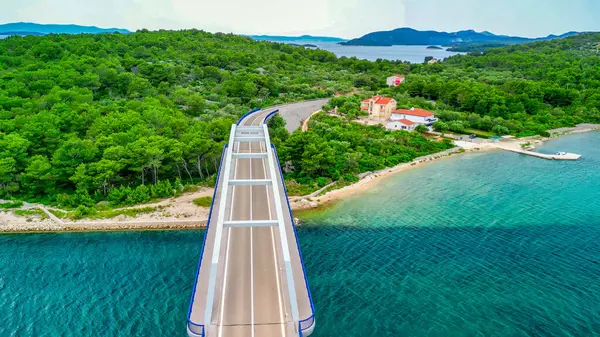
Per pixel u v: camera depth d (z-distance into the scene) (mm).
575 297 62281
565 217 91125
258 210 70812
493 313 58781
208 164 112938
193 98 152875
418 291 63469
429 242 79562
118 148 98188
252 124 127562
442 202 100250
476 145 153375
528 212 94062
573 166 130875
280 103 181875
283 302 47062
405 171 124750
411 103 191625
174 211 90688
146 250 76812
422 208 96688
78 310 59406
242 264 54219
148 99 145375
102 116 124375
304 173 112625
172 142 105250
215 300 47062
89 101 142250
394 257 73562
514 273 68562
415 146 144750
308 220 90375
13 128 107812
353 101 186250
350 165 118500
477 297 62188
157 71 188750
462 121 172750
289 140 114312
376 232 84125
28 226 84688
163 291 63812
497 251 75875
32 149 103000
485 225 87125
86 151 98125
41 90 148000
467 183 114125
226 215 68250
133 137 106188
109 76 169000
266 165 94000
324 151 112875
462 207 97062
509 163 133750
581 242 79562
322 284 64938
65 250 76562
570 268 70125
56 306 60312
